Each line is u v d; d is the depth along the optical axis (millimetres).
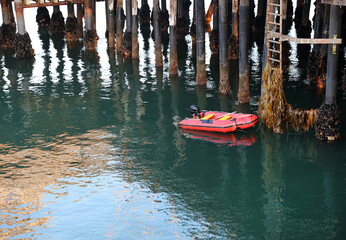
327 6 22828
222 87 24109
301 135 19000
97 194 15188
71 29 39438
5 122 21406
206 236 12984
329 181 15664
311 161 16922
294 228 13297
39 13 46531
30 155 18047
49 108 23156
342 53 30938
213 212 14125
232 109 21906
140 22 47188
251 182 15789
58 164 17266
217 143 18781
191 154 17891
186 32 39250
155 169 16781
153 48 36500
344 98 22375
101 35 42594
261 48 34906
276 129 19297
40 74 29531
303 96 23109
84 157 17781
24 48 33625
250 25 40688
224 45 23422
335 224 13438
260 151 17875
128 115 21953
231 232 13148
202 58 25516
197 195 15070
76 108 23062
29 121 21484
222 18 23141
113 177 16281
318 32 26109
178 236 12992
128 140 19250
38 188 15594
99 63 32000
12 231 13266
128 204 14602
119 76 28609
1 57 34312
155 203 14633
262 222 13594
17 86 26969
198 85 25969
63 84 27203
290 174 16172
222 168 16766
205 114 20781
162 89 25625
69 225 13547
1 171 16781
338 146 17812
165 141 19094
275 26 18453
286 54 26797
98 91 25703
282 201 14648
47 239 12914
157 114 21969
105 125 20828
